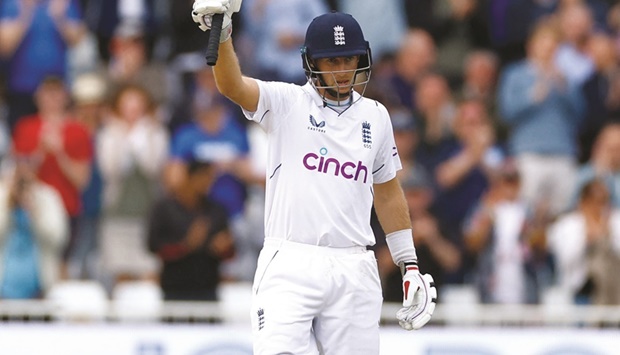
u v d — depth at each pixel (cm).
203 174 3375
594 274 3612
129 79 4100
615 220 3675
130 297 3512
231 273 3616
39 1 4238
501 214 3644
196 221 3362
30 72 4178
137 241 3750
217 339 3231
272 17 4303
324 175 1991
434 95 4012
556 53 4216
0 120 4147
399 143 3703
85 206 3775
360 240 2016
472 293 3562
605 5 4578
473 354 3256
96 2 4303
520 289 3581
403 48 4269
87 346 3203
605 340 3272
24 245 3481
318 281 1973
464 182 3872
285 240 2000
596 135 4281
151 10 4325
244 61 4294
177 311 3262
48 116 3841
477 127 3966
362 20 4391
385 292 3322
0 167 3831
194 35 4281
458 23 4469
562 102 4134
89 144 3822
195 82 3981
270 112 1995
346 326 1994
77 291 3522
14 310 3225
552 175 4094
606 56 4375
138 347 3212
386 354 3244
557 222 3747
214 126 3834
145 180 3844
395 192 2108
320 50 1983
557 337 3272
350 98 2034
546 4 4469
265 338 1961
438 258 3509
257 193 3819
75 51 4253
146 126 3906
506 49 4453
